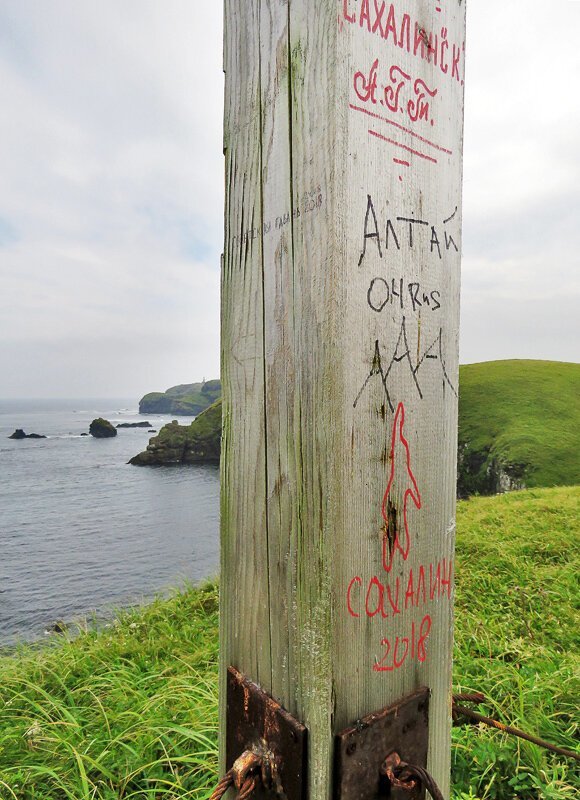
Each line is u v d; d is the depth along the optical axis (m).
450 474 1.02
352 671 0.84
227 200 1.03
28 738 2.36
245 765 0.89
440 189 0.97
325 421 0.80
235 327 1.01
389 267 0.87
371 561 0.86
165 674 3.30
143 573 12.95
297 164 0.84
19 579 12.59
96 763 1.96
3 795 2.01
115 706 2.71
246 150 0.96
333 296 0.78
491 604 4.14
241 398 0.99
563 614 3.81
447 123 0.98
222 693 1.06
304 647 0.84
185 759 1.95
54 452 54.12
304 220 0.83
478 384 27.59
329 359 0.79
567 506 7.94
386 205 0.86
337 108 0.77
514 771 1.97
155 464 41.25
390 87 0.86
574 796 1.83
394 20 0.86
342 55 0.77
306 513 0.84
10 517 22.25
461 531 6.88
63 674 3.26
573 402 23.67
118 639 4.23
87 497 27.42
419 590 0.95
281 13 0.87
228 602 1.04
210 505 24.52
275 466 0.90
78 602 10.45
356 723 0.84
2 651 4.34
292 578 0.87
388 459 0.88
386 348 0.87
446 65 0.97
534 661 2.92
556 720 2.33
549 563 5.33
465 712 1.61
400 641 0.92
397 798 0.88
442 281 0.98
